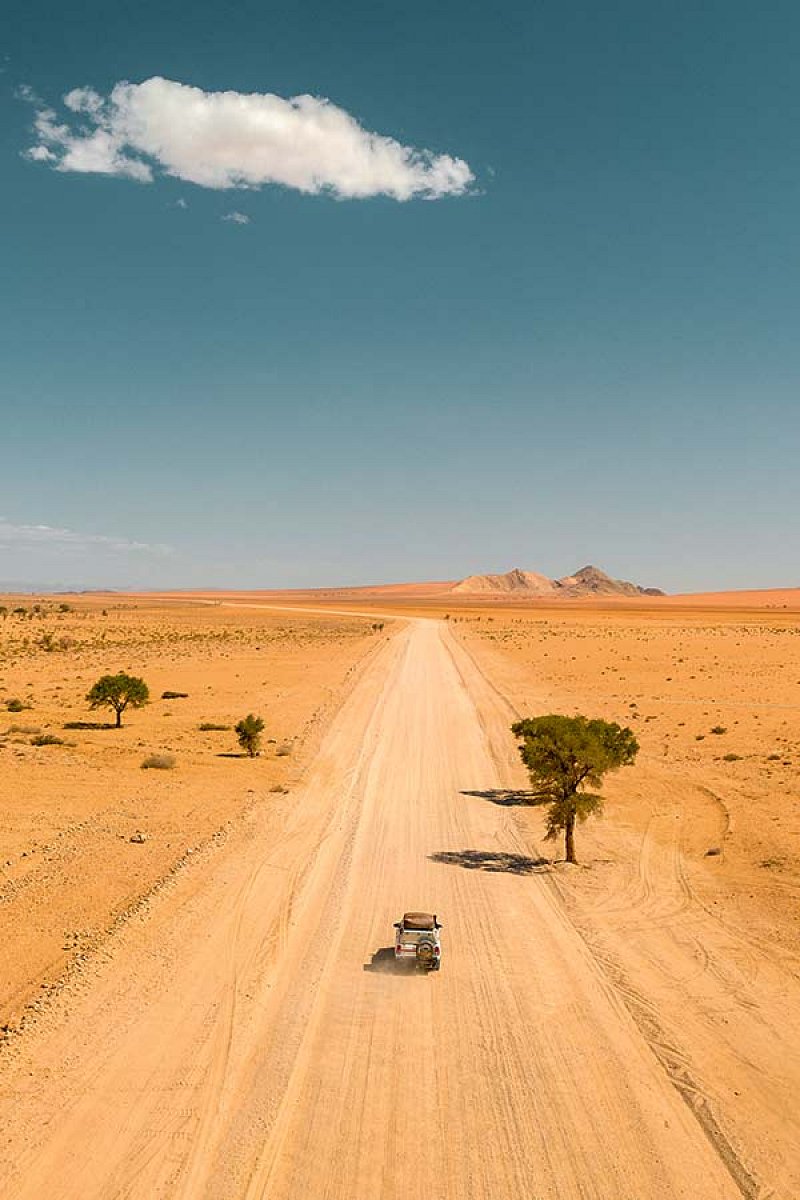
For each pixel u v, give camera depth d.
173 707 67.88
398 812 38.97
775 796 41.16
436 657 108.94
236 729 50.28
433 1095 17.31
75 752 49.38
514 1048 19.14
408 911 27.16
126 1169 14.91
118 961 22.72
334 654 112.44
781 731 58.31
